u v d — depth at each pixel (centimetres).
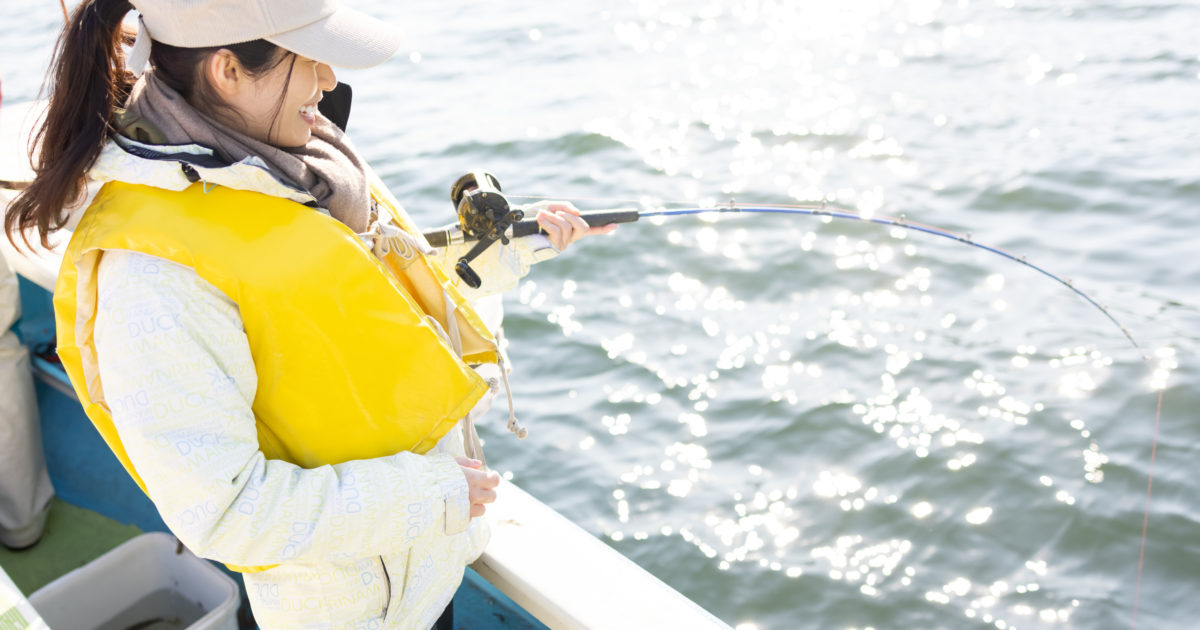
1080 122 901
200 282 110
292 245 115
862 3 1343
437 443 133
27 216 111
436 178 868
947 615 466
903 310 664
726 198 820
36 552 251
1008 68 1052
